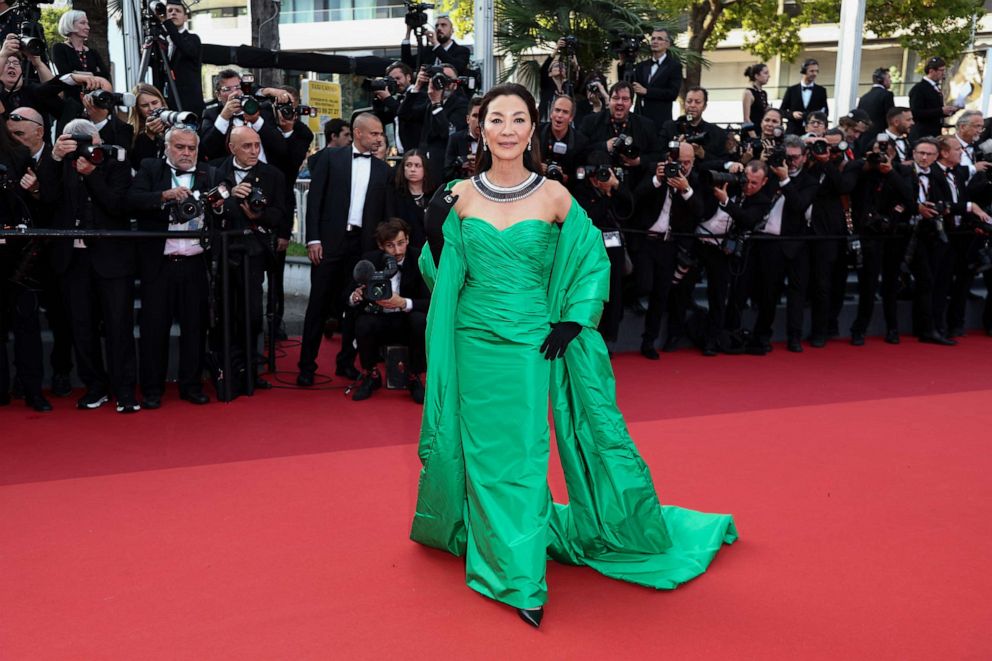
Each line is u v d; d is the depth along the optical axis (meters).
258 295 6.05
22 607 3.03
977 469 4.56
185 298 5.66
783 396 6.14
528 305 3.16
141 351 5.64
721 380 6.60
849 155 8.12
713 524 3.57
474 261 3.18
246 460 4.61
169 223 5.56
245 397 5.91
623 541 3.31
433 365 3.24
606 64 10.55
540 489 3.11
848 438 5.10
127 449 4.79
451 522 3.31
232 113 6.53
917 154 8.05
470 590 3.18
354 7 27.33
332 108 10.45
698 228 7.27
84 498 4.04
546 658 2.74
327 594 3.14
